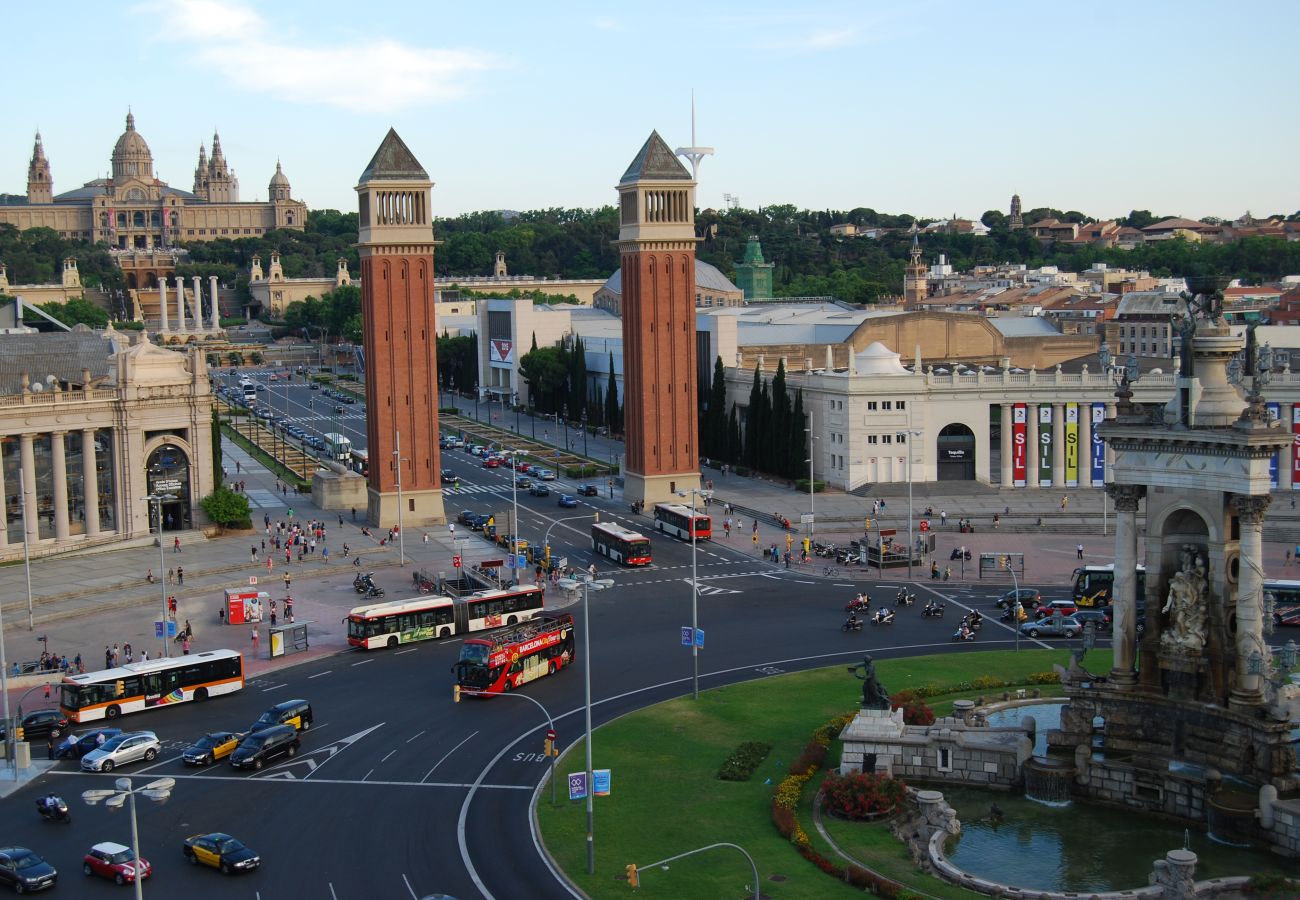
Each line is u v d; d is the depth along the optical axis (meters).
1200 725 95.25
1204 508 95.25
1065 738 100.44
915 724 106.19
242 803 98.69
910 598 155.12
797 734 111.31
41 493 186.00
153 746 109.44
